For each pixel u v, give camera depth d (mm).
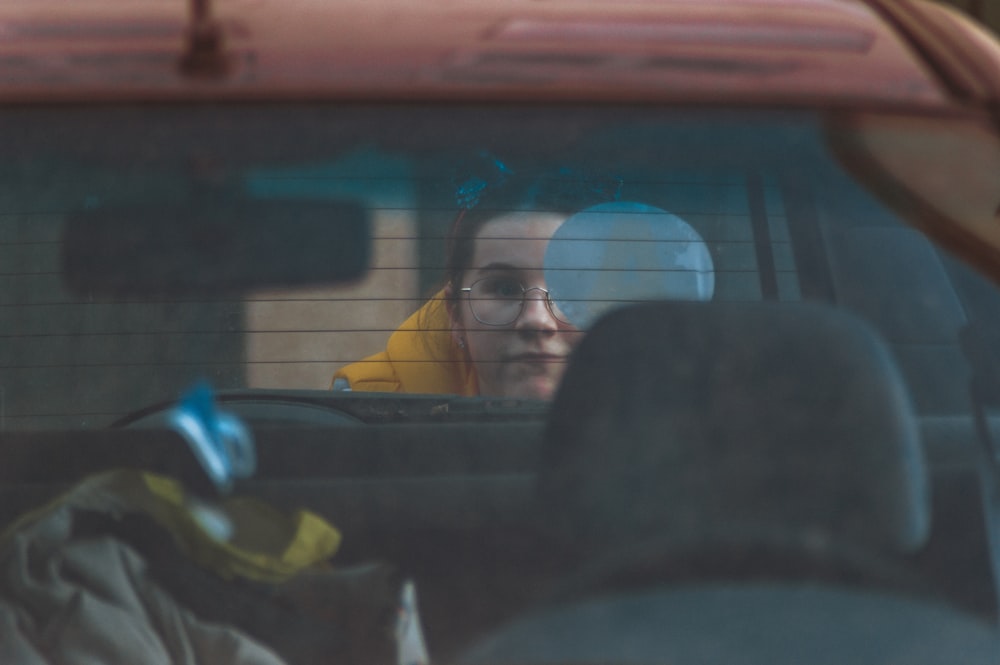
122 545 3479
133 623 3377
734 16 4215
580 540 3465
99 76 3797
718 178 3916
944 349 3820
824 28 4230
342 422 5035
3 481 3594
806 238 3943
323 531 3500
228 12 4035
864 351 3570
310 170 3709
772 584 3404
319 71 3826
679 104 3910
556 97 3846
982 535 3525
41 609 3377
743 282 3984
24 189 3680
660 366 3535
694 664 3332
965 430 3686
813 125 3947
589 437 3521
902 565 3473
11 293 3740
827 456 3508
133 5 4043
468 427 3766
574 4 4172
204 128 3719
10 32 3924
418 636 3377
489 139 3777
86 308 3785
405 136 3746
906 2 4512
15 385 3820
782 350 3559
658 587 3404
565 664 3342
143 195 3682
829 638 3355
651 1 4250
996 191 3979
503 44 3941
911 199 3955
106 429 3662
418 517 3500
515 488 3553
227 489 3596
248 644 3367
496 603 3393
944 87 4094
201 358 4031
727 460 3484
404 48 3898
